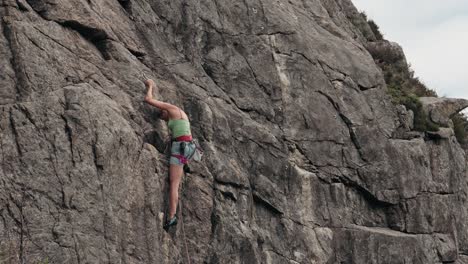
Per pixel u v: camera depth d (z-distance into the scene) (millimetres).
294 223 14438
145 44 13703
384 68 20484
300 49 15828
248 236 13367
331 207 15250
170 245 12289
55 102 11312
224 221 13125
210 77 14594
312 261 14484
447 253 16969
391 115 17094
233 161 13766
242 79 14906
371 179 15961
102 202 11281
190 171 12891
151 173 12125
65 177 11078
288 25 15906
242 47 15133
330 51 16500
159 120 12734
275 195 14281
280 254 14039
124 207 11547
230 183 13422
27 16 11633
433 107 18688
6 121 10938
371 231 15469
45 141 11078
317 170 15258
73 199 11055
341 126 15859
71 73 11789
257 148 14297
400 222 16359
